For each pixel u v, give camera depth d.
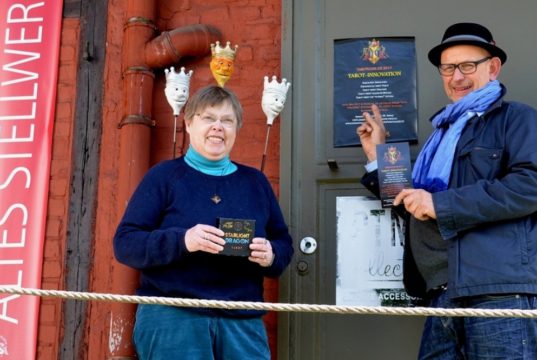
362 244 5.23
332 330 5.16
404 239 4.95
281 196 5.35
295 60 5.55
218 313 4.34
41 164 5.63
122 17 5.83
